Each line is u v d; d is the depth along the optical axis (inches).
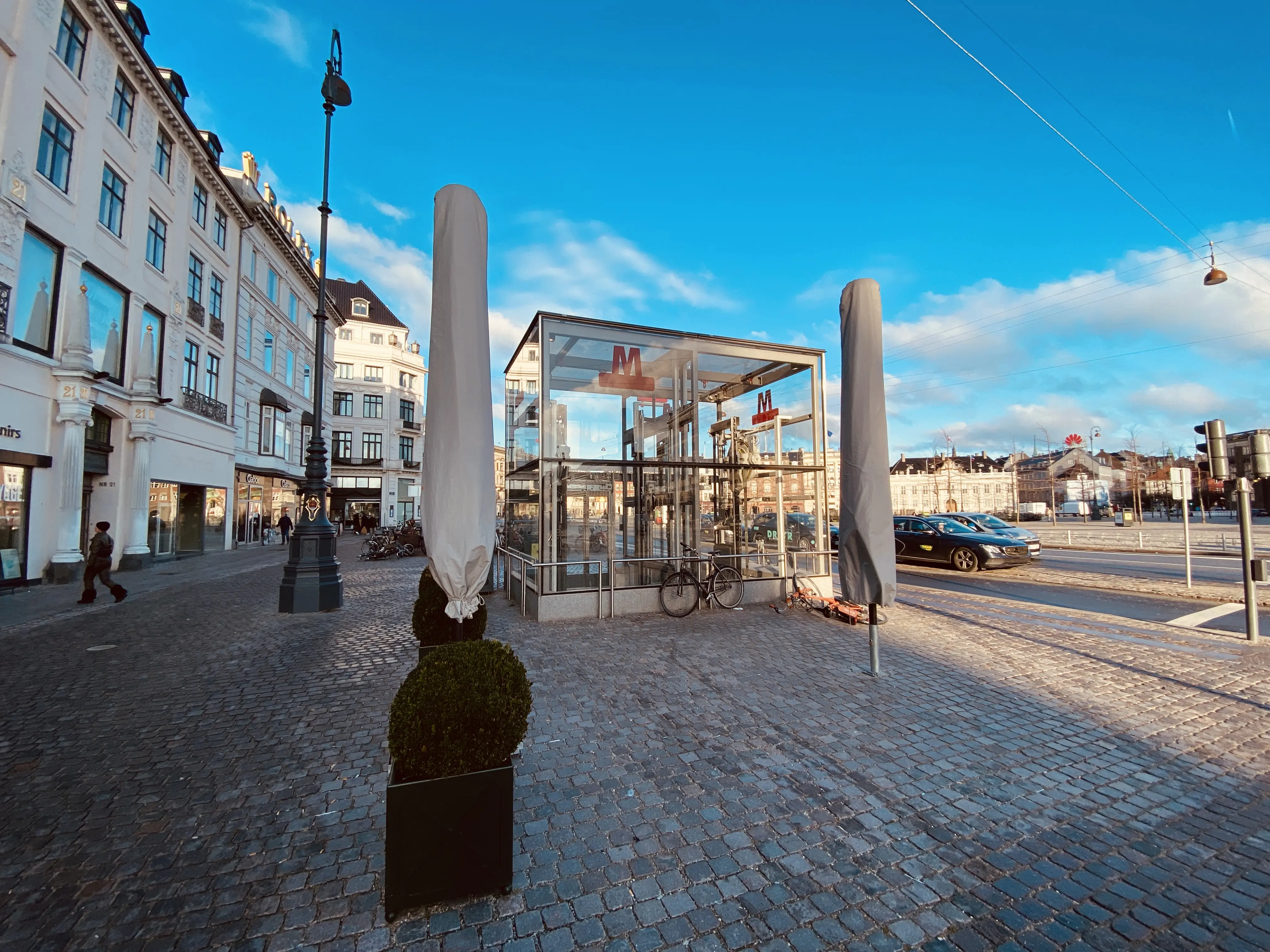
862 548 215.0
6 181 452.1
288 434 1186.0
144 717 178.2
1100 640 273.6
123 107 622.8
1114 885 102.0
